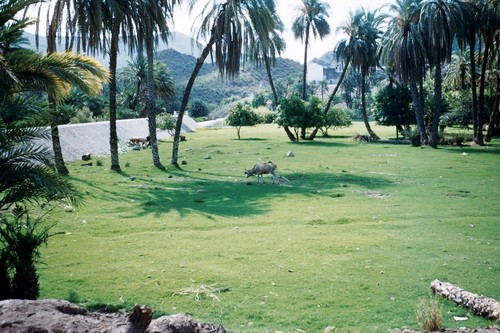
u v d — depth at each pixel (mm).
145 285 7844
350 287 7703
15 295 6762
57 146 22344
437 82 37375
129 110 68188
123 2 22750
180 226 12336
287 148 37344
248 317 6547
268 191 18031
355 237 11055
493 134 49500
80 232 11656
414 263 8977
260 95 141750
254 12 26609
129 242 10719
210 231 11797
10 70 8977
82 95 61438
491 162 26875
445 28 36844
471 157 29641
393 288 7633
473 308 6641
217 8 26891
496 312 6309
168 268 8766
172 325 4652
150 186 19141
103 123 39438
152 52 25266
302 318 6492
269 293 7461
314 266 8836
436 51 37031
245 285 7836
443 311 6699
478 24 38500
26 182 7922
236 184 19859
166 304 7039
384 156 31047
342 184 19547
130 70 76125
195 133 62000
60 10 20578
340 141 45156
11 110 8188
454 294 7008
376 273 8398
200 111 124250
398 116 46719
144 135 48562
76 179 20750
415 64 38969
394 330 5953
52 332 4504
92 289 7664
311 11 50656
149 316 4348
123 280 8102
